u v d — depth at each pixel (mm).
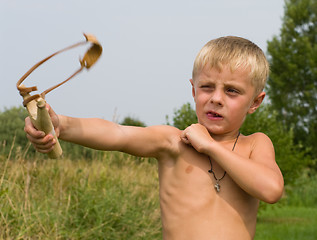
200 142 1769
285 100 30047
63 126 1572
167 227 1851
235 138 1921
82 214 5105
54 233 4461
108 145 1690
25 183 5039
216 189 1812
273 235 8172
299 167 11133
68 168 6723
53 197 5328
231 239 1766
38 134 1374
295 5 31953
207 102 1839
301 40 30297
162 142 1859
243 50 1838
